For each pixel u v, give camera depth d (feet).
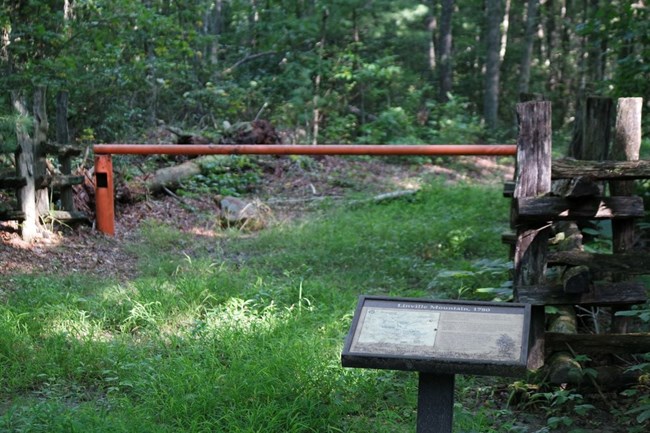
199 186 40.68
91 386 16.31
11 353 17.07
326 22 67.10
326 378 15.78
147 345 18.37
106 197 30.83
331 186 45.16
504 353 10.44
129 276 25.77
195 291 22.15
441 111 74.54
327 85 68.59
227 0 82.69
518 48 100.63
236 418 14.15
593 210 15.61
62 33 38.29
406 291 23.84
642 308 18.94
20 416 13.99
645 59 29.99
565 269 16.26
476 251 30.60
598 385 15.94
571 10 94.94
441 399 10.78
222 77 66.90
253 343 17.87
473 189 44.78
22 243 27.04
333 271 26.30
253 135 45.39
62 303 20.77
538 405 15.79
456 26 104.42
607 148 21.21
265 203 39.81
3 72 37.22
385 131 66.39
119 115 45.91
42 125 28.99
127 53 45.34
